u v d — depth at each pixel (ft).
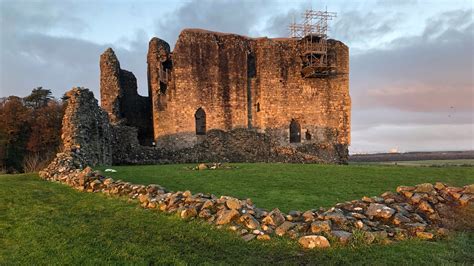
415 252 20.93
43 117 144.87
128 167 61.93
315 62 106.93
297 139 109.19
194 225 26.04
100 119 72.18
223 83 103.04
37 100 166.30
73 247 23.22
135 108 114.32
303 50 107.86
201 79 100.99
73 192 38.88
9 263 21.29
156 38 102.37
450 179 46.96
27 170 106.73
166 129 100.27
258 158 101.71
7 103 141.08
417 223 24.75
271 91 105.60
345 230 23.50
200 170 56.08
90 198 36.01
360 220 24.81
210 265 20.06
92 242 23.88
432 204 27.61
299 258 20.56
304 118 107.45
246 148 102.01
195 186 41.75
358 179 46.01
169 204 30.35
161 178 47.52
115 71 99.86
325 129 108.88
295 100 107.14
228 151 100.83
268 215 25.18
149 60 110.93
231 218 25.62
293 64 107.55
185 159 96.94
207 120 101.04
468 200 27.94
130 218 28.71
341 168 58.34
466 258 20.33
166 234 24.89
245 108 104.68
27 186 42.16
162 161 93.71
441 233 23.66
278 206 32.01
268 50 105.81
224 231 24.53
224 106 102.78
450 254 20.70
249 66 107.86
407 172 52.80
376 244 22.09
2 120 134.92
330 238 22.40
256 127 106.42
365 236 22.53
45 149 136.56
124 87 113.09
